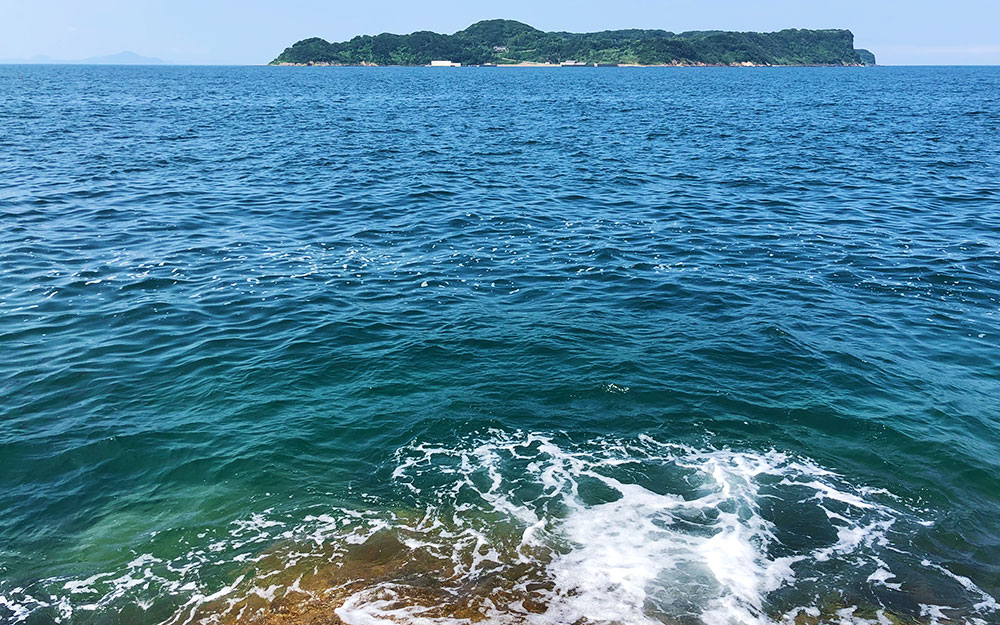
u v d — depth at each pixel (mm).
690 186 29719
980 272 18312
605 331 14578
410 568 7988
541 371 12789
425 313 15438
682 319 15281
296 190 28031
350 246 20484
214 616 7363
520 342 13984
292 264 18703
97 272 17547
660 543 8438
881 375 12719
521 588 7672
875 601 7613
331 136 46531
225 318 14984
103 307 15375
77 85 116750
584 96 95000
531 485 9562
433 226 22797
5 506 9094
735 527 8758
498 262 19141
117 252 19234
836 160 36500
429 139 45562
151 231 21406
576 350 13641
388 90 108688
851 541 8555
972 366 13133
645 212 25047
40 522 8828
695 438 10750
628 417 11312
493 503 9180
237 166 33500
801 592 7715
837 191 28547
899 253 20016
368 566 8039
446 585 7719
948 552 8414
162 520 8883
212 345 13664
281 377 12461
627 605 7449
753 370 12891
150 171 31406
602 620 7238
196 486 9531
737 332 14562
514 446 10500
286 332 14344
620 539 8500
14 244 19516
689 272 18438
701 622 7262
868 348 13844
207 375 12508
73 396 11727
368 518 8898
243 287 16828
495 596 7555
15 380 12164
